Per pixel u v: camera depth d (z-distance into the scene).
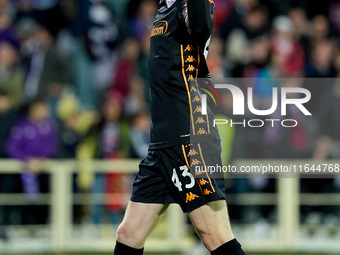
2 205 34.31
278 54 41.91
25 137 34.72
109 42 43.12
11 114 35.34
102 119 35.12
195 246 32.78
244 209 35.50
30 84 39.78
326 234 36.22
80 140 35.16
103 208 35.03
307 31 45.28
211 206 16.20
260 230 35.47
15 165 34.38
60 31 42.38
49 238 34.91
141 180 16.78
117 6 44.47
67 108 38.78
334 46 44.28
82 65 41.44
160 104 16.44
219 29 44.41
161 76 16.38
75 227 35.03
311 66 40.84
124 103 38.91
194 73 16.31
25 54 40.75
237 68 39.81
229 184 34.94
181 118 16.22
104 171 34.50
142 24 43.56
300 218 36.03
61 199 34.34
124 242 16.88
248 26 44.53
